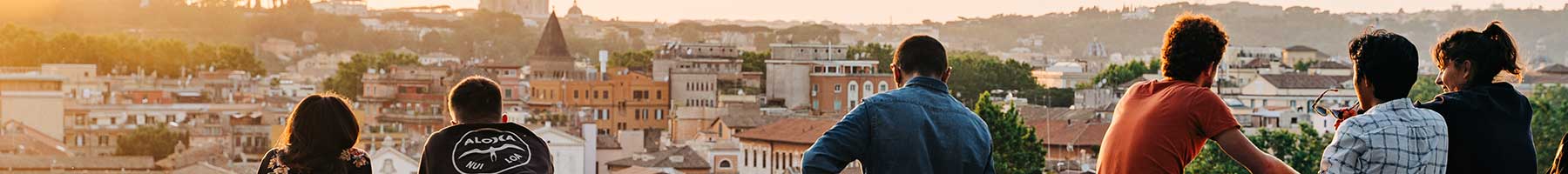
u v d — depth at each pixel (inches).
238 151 7652.6
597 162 6953.7
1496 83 581.6
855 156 591.8
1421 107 574.9
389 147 5585.6
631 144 7047.2
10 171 6609.3
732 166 6614.2
